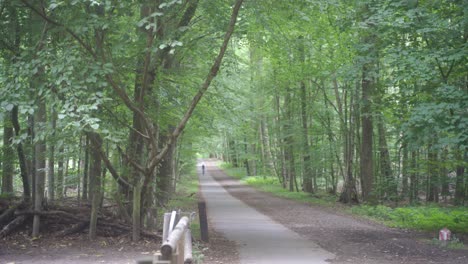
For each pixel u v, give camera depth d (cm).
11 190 1655
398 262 961
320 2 1229
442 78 1306
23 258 961
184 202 2548
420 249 1130
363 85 2111
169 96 1369
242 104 2273
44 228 1204
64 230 1185
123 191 1284
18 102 923
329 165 3006
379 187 2320
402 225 1595
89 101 935
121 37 1048
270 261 959
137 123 1209
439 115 1181
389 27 1347
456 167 1858
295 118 3256
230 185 4612
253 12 1210
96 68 930
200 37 1212
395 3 1291
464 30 1253
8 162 1435
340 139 2903
